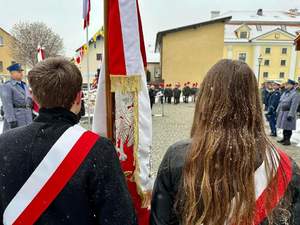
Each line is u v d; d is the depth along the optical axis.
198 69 31.78
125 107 2.48
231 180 1.10
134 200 2.52
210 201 1.10
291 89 7.69
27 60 34.28
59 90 1.23
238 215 1.09
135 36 2.33
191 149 1.19
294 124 7.55
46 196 1.16
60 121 1.25
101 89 2.49
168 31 31.14
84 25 3.13
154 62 42.22
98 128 2.52
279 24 55.22
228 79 1.19
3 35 41.94
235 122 1.16
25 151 1.20
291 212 1.13
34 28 34.69
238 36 48.59
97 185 1.18
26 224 1.15
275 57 47.56
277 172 1.13
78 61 18.62
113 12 2.30
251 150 1.12
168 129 10.06
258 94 1.22
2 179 1.20
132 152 2.53
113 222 1.19
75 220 1.16
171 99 25.42
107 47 2.38
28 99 5.29
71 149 1.19
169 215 1.25
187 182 1.15
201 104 1.23
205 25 31.34
